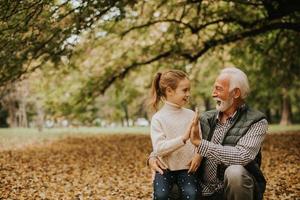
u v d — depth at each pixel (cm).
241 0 1257
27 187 784
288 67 1795
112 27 1402
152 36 1688
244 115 428
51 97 1830
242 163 401
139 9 1416
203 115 455
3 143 1892
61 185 811
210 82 3033
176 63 1595
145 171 987
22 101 4038
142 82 2044
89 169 1024
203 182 436
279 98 3391
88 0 926
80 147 1641
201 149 399
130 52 1686
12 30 873
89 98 1786
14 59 984
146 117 5947
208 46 1458
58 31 958
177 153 427
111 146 1658
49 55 1039
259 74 1991
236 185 392
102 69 1734
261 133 415
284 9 1178
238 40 1418
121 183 831
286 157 1148
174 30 1474
